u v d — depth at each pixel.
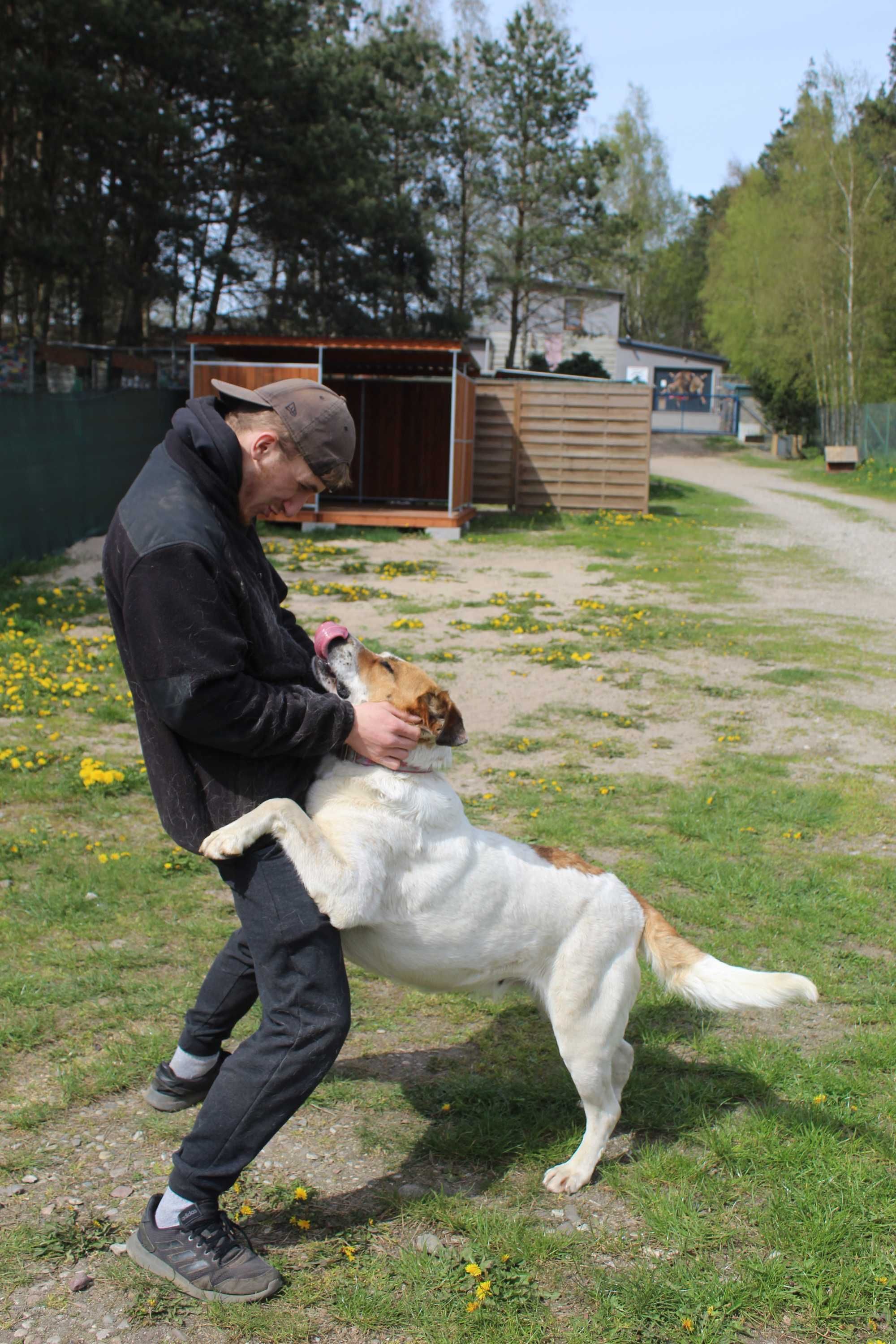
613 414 19.38
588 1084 2.77
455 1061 3.38
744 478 32.75
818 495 27.42
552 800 5.79
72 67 18.69
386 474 19.70
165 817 2.38
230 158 22.92
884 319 35.59
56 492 13.35
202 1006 2.80
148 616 2.15
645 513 19.66
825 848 5.30
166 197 20.34
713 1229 2.64
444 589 12.33
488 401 19.39
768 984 2.75
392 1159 2.88
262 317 27.95
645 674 8.66
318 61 22.88
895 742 7.06
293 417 2.31
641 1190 2.77
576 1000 2.72
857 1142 2.99
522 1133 3.01
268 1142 2.40
